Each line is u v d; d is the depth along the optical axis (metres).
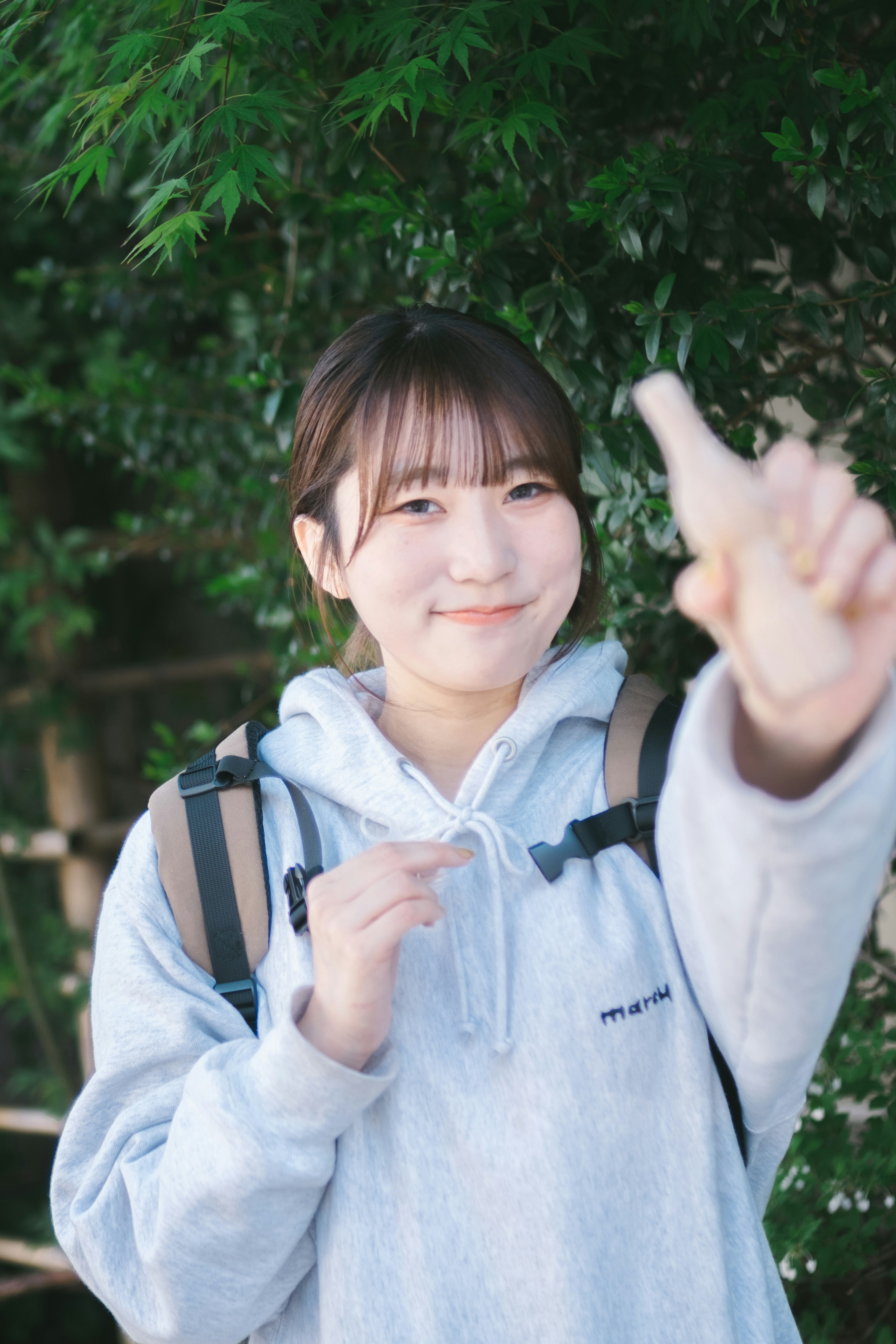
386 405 0.94
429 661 0.95
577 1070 0.89
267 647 3.42
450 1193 0.89
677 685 1.73
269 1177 0.83
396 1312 0.88
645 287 1.48
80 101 1.61
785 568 0.51
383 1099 0.91
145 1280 0.92
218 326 2.92
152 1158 0.93
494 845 0.96
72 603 3.57
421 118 1.85
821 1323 1.76
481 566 0.90
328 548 1.05
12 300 3.18
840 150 1.28
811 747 0.59
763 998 0.75
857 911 0.69
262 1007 0.98
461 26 1.26
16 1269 3.41
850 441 1.43
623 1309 0.88
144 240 1.30
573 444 0.99
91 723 3.50
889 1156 1.62
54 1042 3.22
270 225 2.33
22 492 3.48
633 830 0.97
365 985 0.81
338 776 1.02
